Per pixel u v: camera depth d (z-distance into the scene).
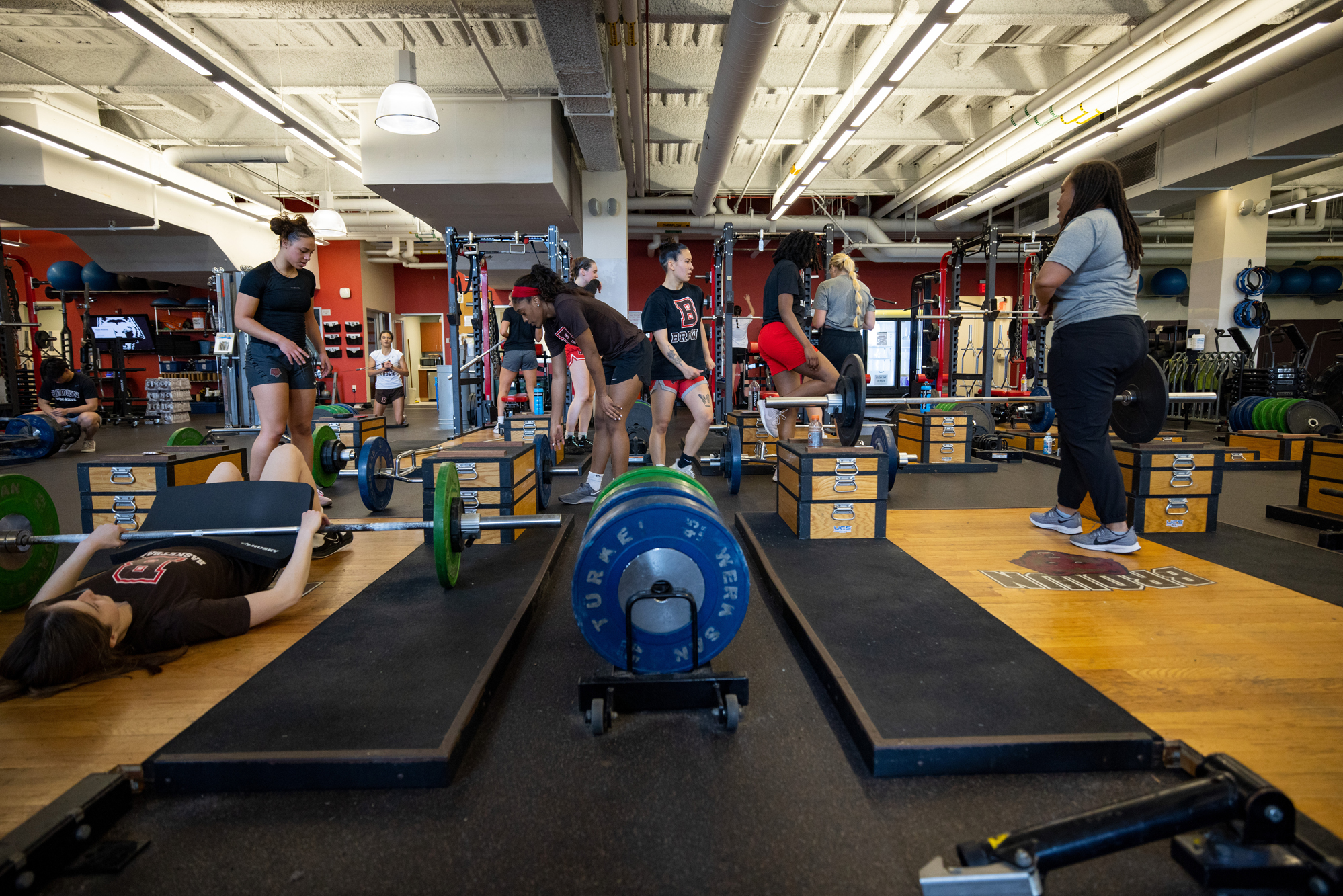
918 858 1.11
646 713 1.57
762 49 4.84
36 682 1.56
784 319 3.58
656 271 13.75
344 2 5.20
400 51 5.51
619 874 1.08
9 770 1.32
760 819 1.20
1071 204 2.70
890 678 1.61
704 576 1.53
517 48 7.04
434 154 7.53
